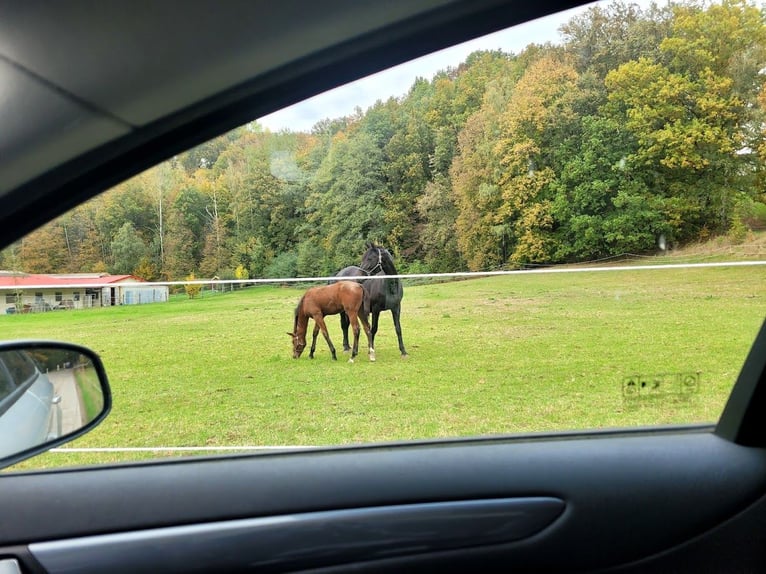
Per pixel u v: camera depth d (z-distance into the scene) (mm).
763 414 1728
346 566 1452
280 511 1471
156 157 1651
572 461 1675
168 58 1466
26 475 1571
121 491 1480
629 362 4766
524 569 1536
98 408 1863
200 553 1386
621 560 1560
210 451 3463
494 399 4336
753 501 1631
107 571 1334
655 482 1616
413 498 1535
